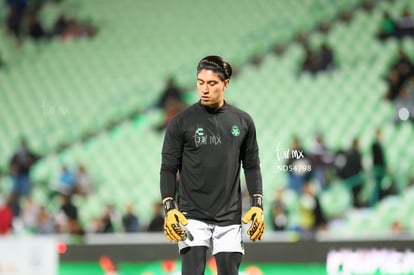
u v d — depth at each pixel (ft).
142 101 116.98
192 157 41.68
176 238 40.24
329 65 114.11
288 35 118.52
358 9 118.21
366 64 112.78
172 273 83.41
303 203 96.94
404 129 105.70
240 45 119.24
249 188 43.09
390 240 79.61
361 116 107.65
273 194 97.30
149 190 107.55
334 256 79.66
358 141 103.55
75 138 115.65
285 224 95.76
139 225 101.19
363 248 79.82
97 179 109.29
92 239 97.96
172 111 115.75
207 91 41.06
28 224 104.88
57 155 113.60
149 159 111.04
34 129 117.50
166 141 42.34
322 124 107.45
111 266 84.64
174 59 119.85
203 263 41.27
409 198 98.27
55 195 107.65
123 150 112.68
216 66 41.11
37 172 111.45
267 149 103.86
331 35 116.88
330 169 100.27
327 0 119.96
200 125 41.65
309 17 119.44
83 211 105.29
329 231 96.22
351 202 98.12
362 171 100.12
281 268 80.28
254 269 80.59
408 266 78.74
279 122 108.88
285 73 115.03
